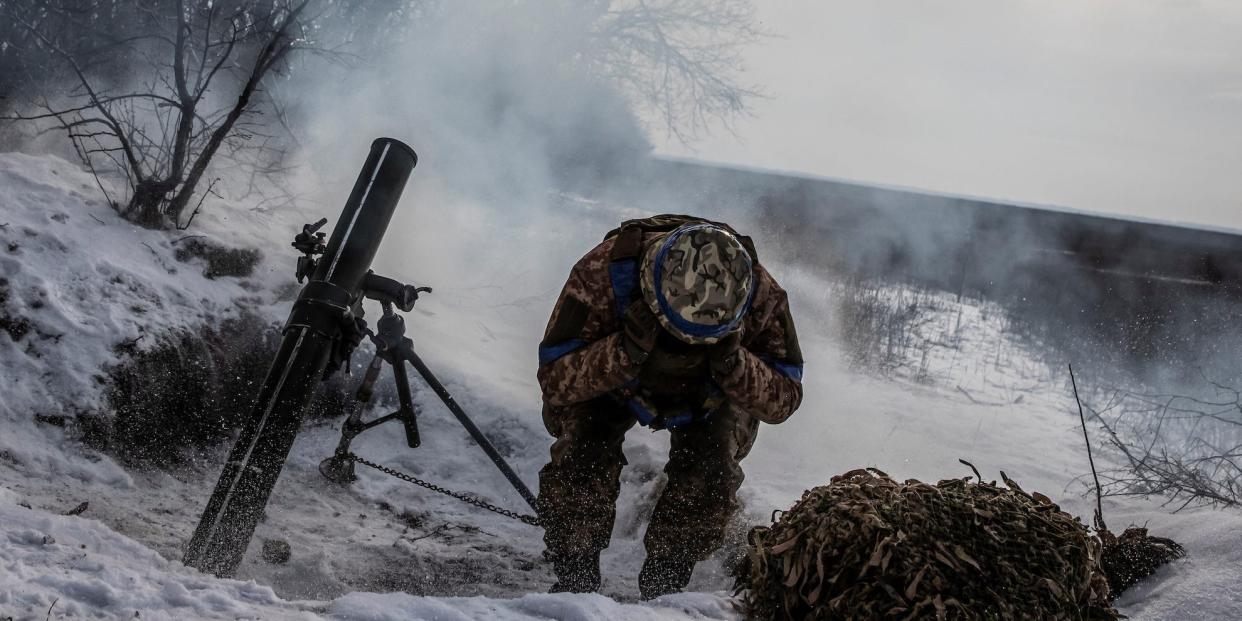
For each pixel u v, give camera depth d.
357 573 3.67
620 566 4.10
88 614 2.01
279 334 5.45
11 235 4.84
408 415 4.12
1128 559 3.00
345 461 4.21
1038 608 2.23
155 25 7.09
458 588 3.69
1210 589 2.74
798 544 2.43
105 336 4.57
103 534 2.67
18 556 2.29
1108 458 6.16
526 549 4.32
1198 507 4.12
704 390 3.20
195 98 5.79
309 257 3.79
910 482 2.62
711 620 2.53
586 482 3.21
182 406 4.73
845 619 2.28
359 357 5.57
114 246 5.20
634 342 2.93
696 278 2.84
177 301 5.10
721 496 3.25
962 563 2.28
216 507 3.19
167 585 2.22
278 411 3.35
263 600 2.30
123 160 6.20
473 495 4.91
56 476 3.93
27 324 4.42
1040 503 2.54
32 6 6.64
